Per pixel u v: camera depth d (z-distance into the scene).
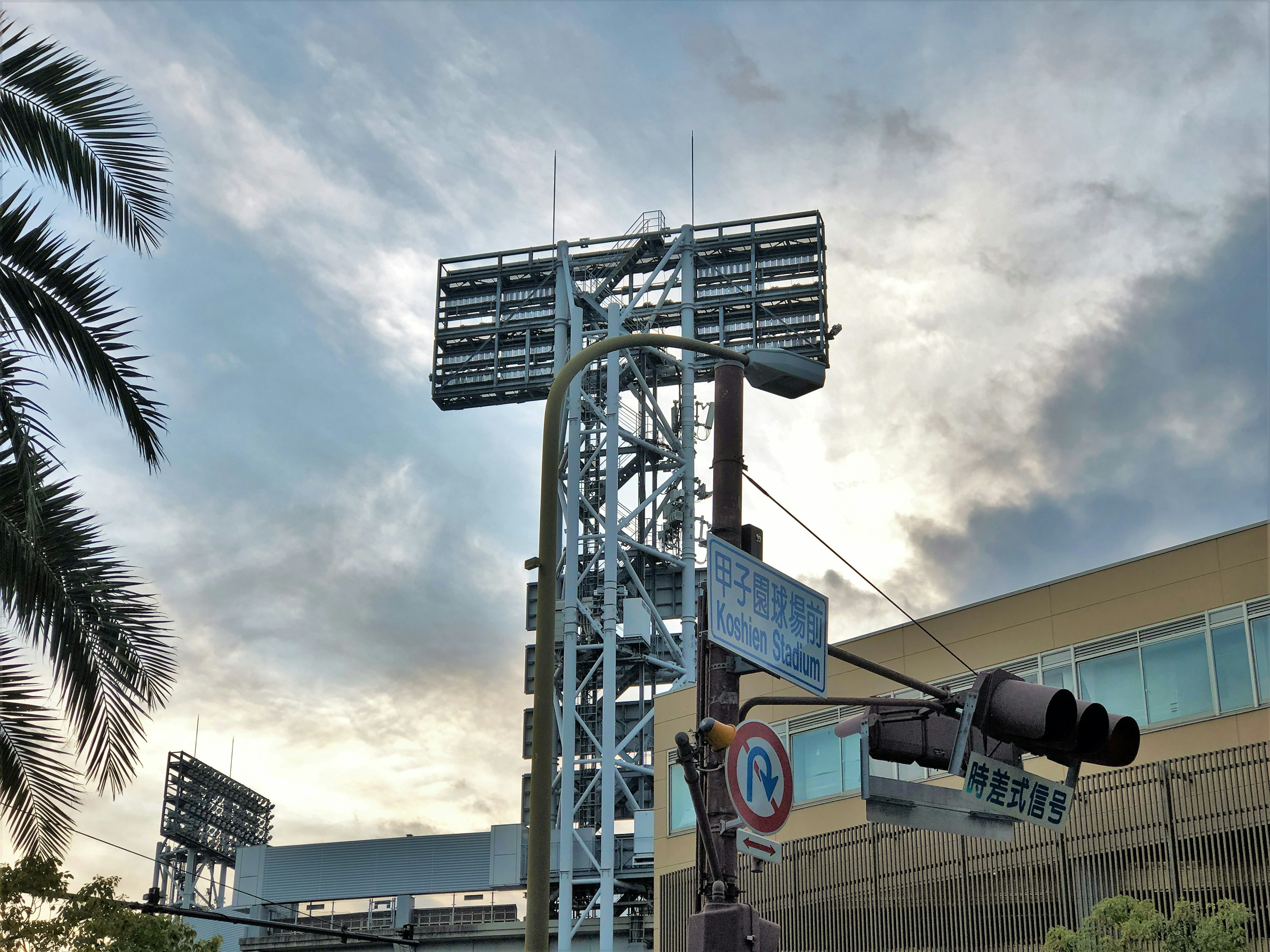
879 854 35.53
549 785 11.14
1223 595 32.66
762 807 11.95
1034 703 12.54
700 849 12.33
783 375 13.58
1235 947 24.84
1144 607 34.06
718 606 12.10
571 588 65.25
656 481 71.69
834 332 71.81
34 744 17.38
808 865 37.09
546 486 12.02
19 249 17.48
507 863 74.62
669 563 69.38
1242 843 28.80
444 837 78.06
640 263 74.88
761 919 11.77
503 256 76.81
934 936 33.56
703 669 12.48
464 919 76.19
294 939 78.81
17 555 16.70
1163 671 33.25
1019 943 31.75
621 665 67.88
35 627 16.95
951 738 13.50
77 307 17.73
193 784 91.31
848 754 39.09
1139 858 30.19
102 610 17.17
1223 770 29.59
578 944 68.50
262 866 81.12
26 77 17.92
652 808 64.62
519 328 75.88
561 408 12.35
